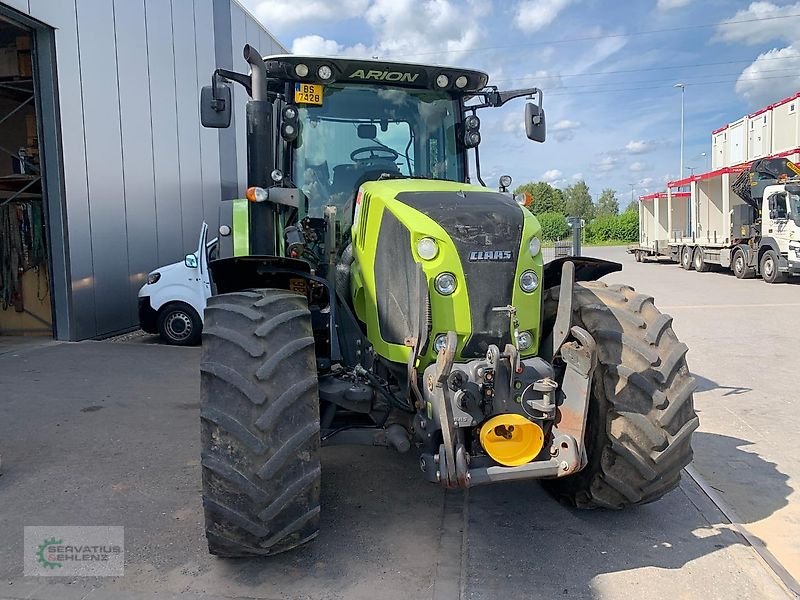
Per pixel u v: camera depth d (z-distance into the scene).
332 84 4.54
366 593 3.11
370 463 4.75
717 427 5.60
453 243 3.21
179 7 12.52
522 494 4.23
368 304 3.60
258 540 3.00
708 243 21.19
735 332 9.94
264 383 2.98
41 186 9.35
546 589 3.16
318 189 4.49
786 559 3.46
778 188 17.33
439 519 3.88
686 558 3.45
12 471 4.64
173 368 7.93
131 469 4.68
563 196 77.56
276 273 3.87
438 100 4.79
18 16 8.45
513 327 3.23
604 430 3.48
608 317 3.64
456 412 3.00
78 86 9.59
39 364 8.06
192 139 13.09
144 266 11.38
